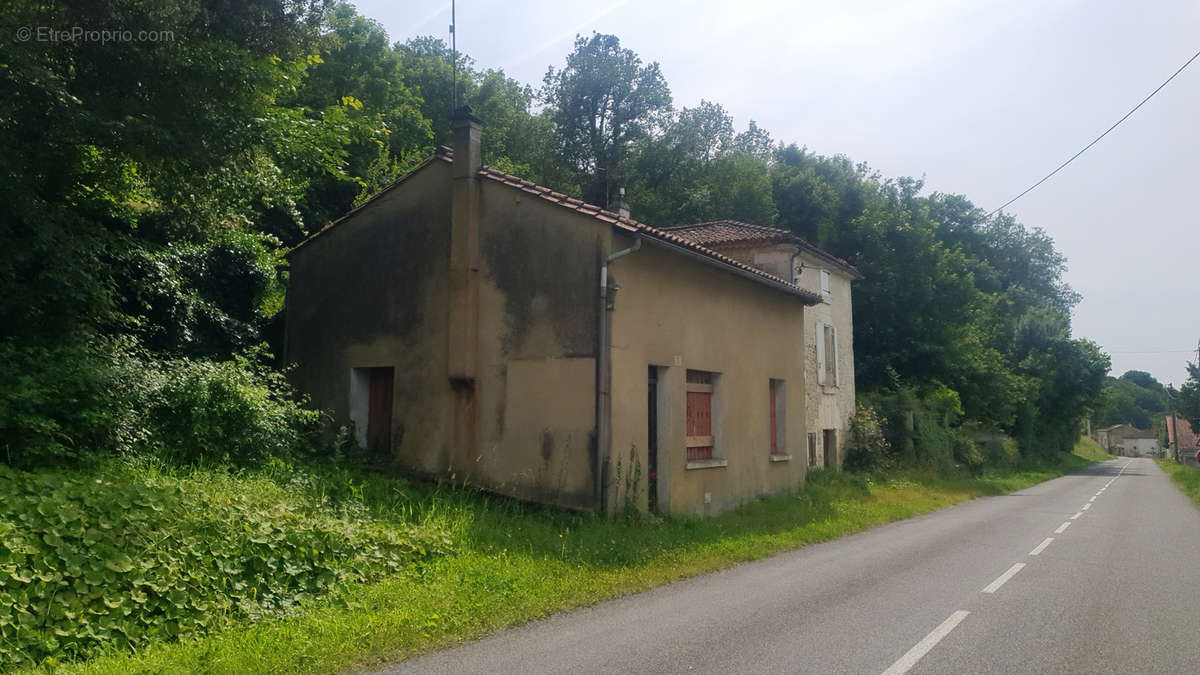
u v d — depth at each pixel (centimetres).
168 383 1042
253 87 1084
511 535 988
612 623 686
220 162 1062
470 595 729
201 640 591
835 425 2372
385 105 2633
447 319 1288
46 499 675
